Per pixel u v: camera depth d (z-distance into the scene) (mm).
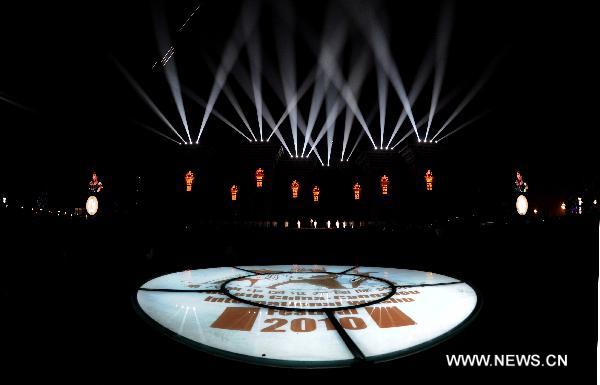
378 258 13203
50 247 8625
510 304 5809
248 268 11562
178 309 5895
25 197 16250
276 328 4941
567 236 8133
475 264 9406
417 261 11891
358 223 28641
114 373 3846
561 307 5453
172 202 23984
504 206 24391
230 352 4090
